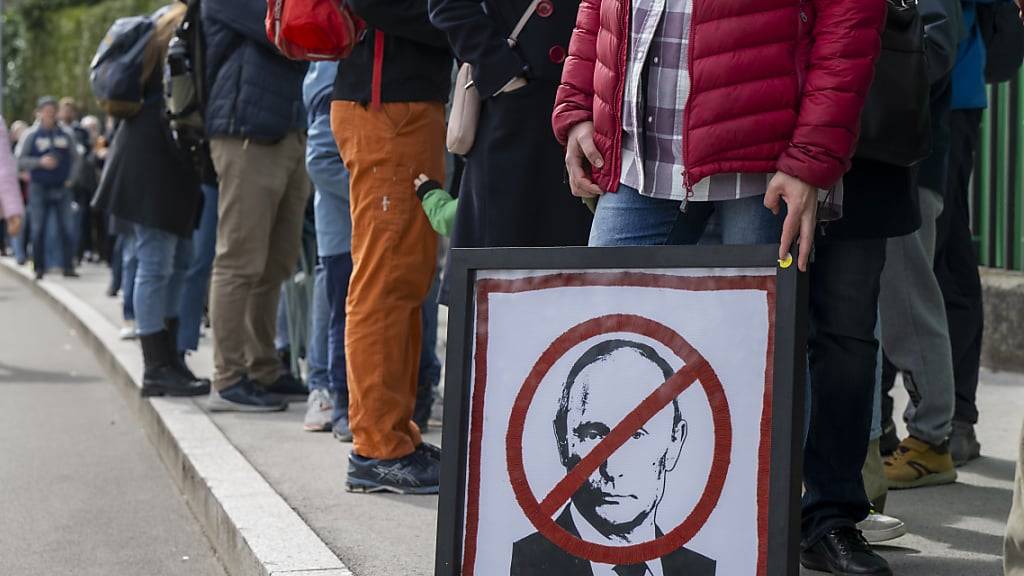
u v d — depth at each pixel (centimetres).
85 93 8031
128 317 2298
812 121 614
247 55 1420
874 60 622
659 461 605
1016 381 1612
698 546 595
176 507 1235
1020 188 1716
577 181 709
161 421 1467
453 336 636
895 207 810
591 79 712
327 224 1286
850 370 820
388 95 1020
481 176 881
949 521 967
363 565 872
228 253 1475
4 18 8538
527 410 628
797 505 581
